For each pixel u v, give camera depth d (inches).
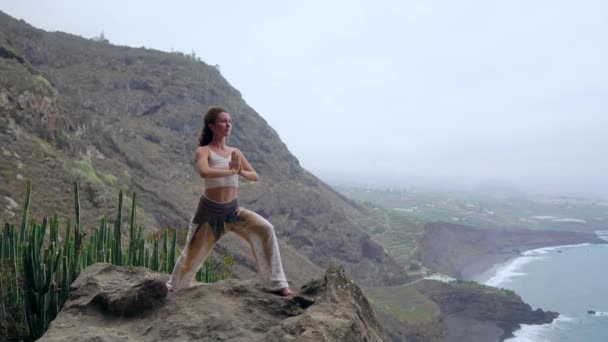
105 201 1251.2
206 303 232.7
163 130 3348.9
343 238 3270.2
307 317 206.4
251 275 1946.4
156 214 1903.3
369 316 247.6
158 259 387.5
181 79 3976.4
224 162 233.0
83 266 345.4
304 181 3973.9
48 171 1229.1
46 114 1504.7
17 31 3678.6
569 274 4803.2
